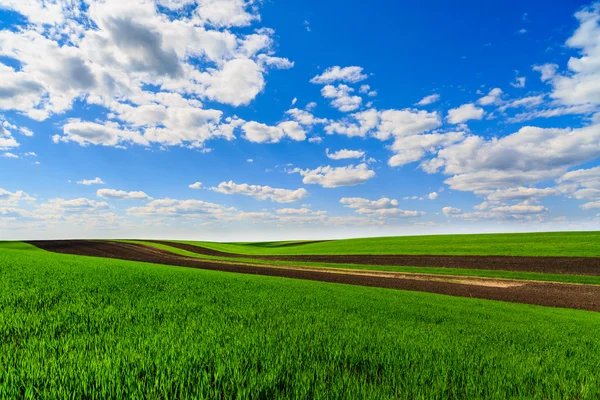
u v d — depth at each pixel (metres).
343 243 93.81
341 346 4.93
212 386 3.15
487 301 18.69
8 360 3.53
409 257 54.97
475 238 76.88
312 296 12.92
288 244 124.69
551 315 13.78
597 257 43.50
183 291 11.70
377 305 11.49
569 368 4.57
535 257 46.53
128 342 4.44
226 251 85.31
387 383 3.50
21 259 24.75
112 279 13.99
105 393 2.85
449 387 3.54
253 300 10.44
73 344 4.31
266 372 3.51
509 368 4.30
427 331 6.95
